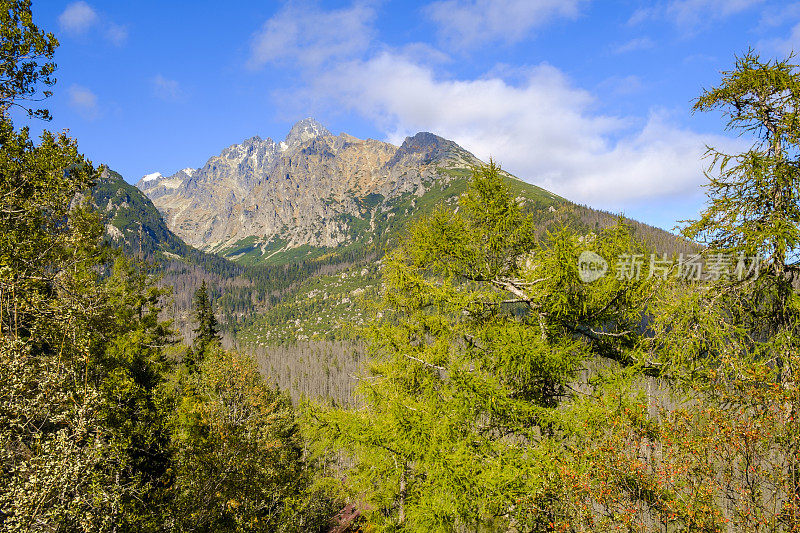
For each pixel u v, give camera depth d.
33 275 11.71
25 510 7.31
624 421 7.34
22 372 8.47
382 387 11.64
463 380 8.66
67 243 12.98
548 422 8.57
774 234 7.43
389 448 9.54
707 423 7.07
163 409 16.91
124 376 15.90
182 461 16.09
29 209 11.90
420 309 11.30
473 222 11.02
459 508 8.19
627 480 6.98
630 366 8.72
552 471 7.57
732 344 7.66
